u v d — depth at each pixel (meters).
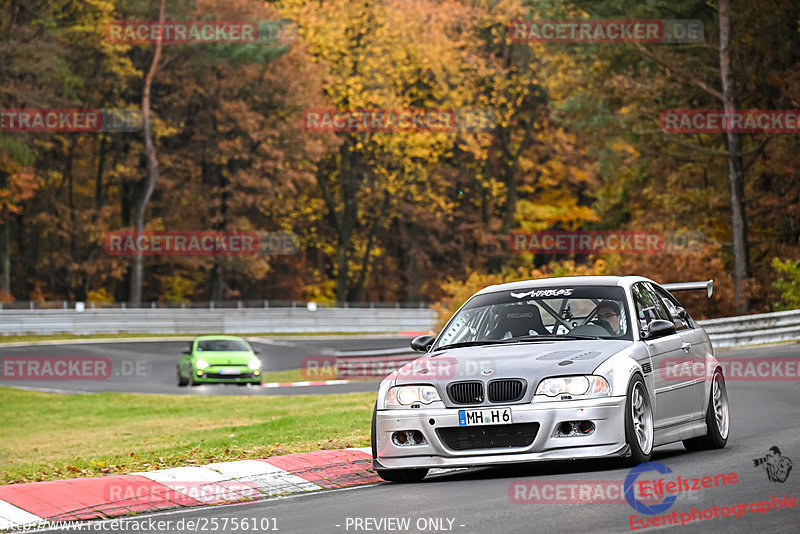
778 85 149.50
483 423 36.75
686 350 43.31
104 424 95.50
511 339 41.19
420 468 39.59
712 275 137.88
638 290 43.31
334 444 50.47
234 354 127.31
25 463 62.28
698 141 167.12
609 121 183.50
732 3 151.00
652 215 167.88
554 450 36.31
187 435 75.25
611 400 36.56
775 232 158.50
